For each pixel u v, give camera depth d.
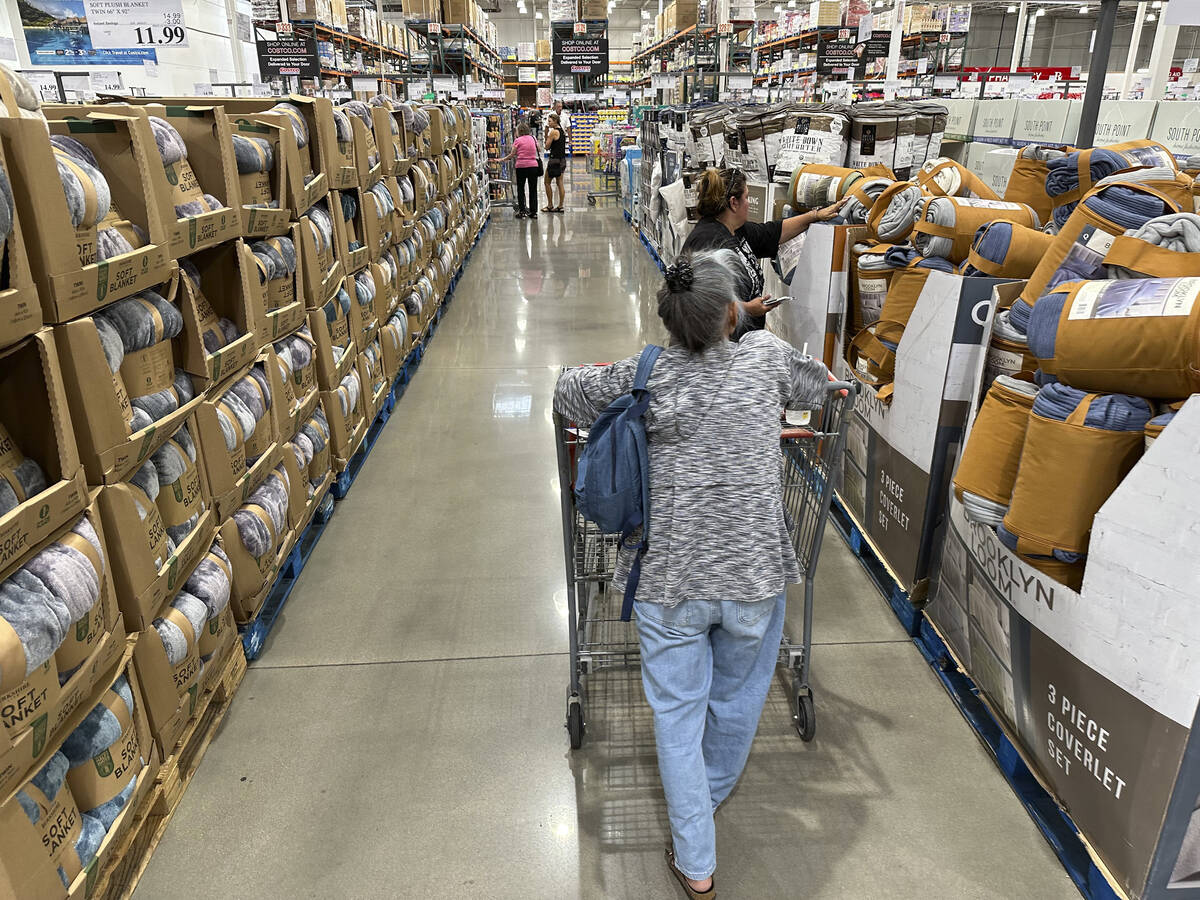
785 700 2.65
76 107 2.22
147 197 2.00
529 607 3.18
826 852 2.10
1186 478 1.53
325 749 2.45
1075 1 4.04
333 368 3.68
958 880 2.02
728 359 1.75
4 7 6.77
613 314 7.90
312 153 3.62
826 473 2.25
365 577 3.40
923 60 7.54
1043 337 1.87
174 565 2.12
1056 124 5.14
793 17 10.14
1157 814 1.66
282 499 2.93
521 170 14.55
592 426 1.81
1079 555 1.88
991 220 2.77
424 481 4.32
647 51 15.86
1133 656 1.69
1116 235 2.01
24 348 1.56
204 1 9.36
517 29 33.62
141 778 1.94
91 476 1.78
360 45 10.80
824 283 3.45
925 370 2.68
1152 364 1.69
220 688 2.57
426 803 2.26
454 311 8.05
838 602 3.18
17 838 1.43
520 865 2.07
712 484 1.73
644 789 2.31
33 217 1.56
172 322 2.16
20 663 1.37
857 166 4.58
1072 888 1.99
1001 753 2.33
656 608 1.80
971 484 2.15
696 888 1.89
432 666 2.84
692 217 5.65
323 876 2.03
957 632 2.56
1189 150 4.68
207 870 2.05
